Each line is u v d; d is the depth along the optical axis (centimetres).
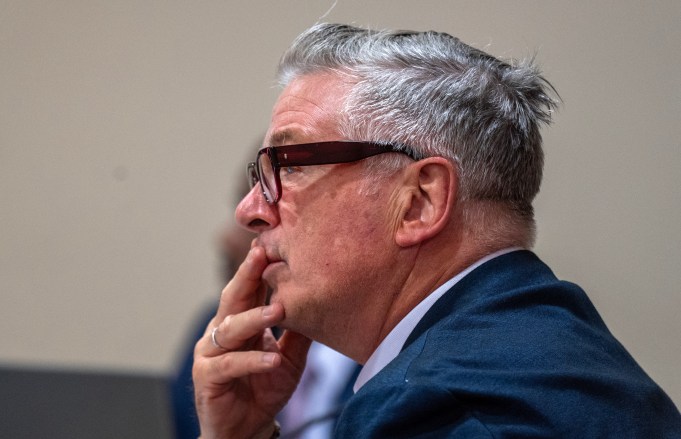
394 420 338
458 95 423
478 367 354
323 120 427
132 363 1248
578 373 351
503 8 1062
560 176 1034
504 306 392
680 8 1015
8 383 450
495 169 423
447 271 421
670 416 381
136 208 1262
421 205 418
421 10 1094
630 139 1026
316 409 765
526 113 444
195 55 1254
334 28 462
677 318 1011
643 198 1022
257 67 1239
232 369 493
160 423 453
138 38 1262
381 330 433
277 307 449
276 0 1231
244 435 527
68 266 1263
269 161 439
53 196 1267
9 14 1278
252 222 456
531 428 328
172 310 1252
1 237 1264
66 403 449
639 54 1025
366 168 420
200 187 1255
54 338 1257
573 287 423
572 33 1040
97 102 1266
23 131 1271
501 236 425
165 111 1261
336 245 422
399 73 428
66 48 1270
